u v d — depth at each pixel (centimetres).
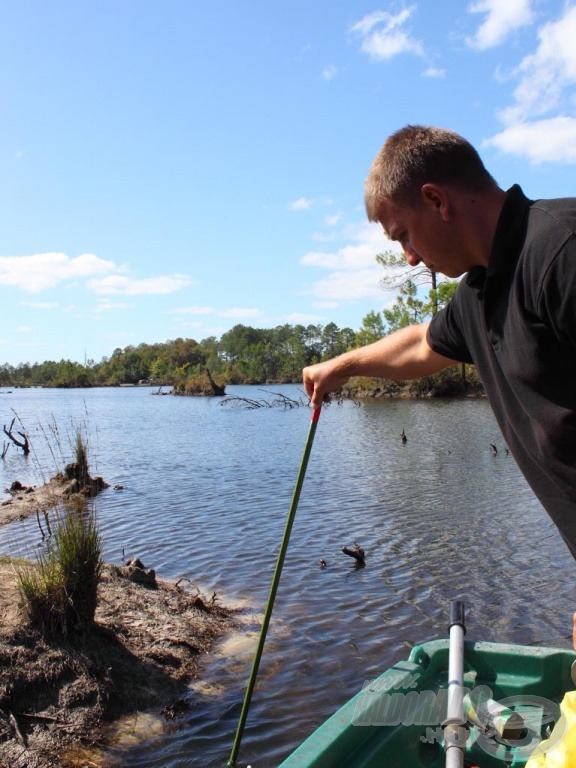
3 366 14862
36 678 497
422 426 2925
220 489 1576
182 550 1016
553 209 168
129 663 550
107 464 2089
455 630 264
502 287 182
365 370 284
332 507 1312
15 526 1173
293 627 685
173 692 538
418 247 205
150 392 9712
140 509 1347
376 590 805
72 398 7875
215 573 886
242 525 1177
